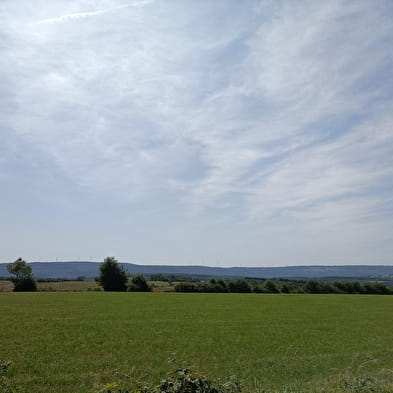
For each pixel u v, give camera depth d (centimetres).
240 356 2198
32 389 1486
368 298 8331
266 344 2623
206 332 3162
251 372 1816
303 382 1561
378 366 1931
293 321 4103
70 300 6631
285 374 1777
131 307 5441
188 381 933
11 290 10156
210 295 8856
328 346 2575
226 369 1877
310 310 5438
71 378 1647
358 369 1844
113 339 2741
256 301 7081
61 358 2075
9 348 2352
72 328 3278
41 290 10425
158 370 1814
